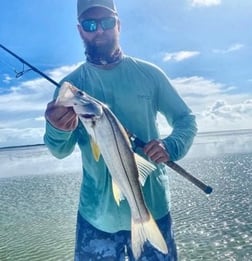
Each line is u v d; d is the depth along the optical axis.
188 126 1.08
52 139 1.00
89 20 1.08
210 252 2.90
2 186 6.89
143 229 0.95
